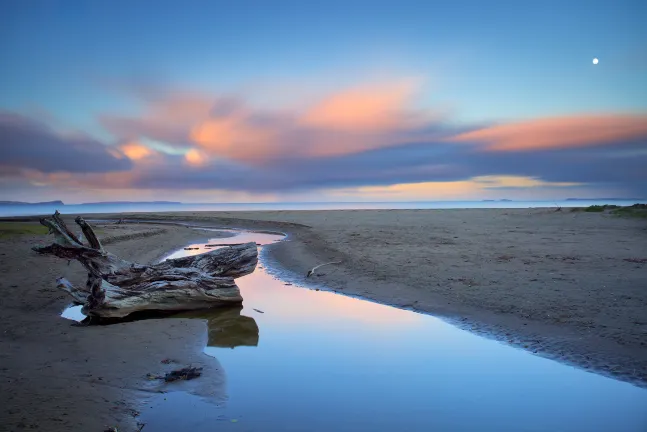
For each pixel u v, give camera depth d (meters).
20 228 27.48
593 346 8.03
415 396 6.35
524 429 5.36
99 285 10.59
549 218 36.03
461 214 50.91
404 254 18.95
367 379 7.02
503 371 7.29
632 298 10.48
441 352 8.30
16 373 6.55
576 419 5.61
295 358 8.02
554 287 11.99
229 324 10.50
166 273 11.91
